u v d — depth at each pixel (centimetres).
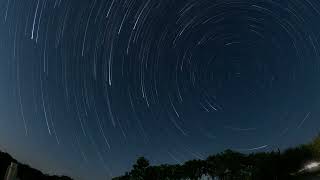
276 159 2453
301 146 2438
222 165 3288
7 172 940
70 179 3391
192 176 3531
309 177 1898
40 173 3147
